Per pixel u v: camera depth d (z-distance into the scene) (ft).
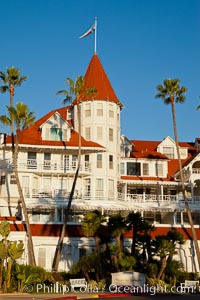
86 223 159.02
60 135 224.53
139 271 158.61
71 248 190.29
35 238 188.85
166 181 241.55
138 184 242.17
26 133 223.92
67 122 226.38
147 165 249.55
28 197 209.36
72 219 211.61
